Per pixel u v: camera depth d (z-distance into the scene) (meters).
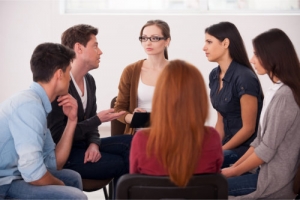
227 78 2.98
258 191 2.38
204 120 1.86
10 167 2.34
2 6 6.11
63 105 2.63
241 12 6.31
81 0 6.30
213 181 1.80
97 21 6.18
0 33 6.18
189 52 6.24
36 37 6.20
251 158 2.39
